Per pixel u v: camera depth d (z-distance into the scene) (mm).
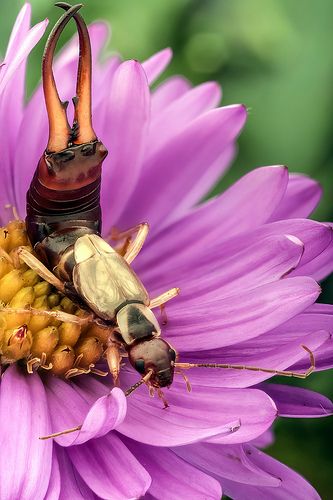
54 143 99
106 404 95
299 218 108
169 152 110
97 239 100
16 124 108
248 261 104
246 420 99
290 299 101
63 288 101
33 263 101
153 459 100
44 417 100
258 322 102
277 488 104
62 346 103
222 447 101
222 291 105
